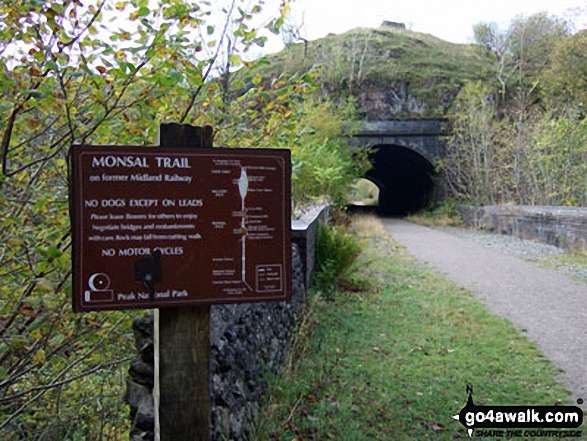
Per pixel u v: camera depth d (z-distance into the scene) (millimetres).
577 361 6234
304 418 4648
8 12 3072
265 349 5094
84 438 4531
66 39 3289
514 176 24094
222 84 4340
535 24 33031
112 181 2393
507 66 31844
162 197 2445
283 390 4910
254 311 4949
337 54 29250
